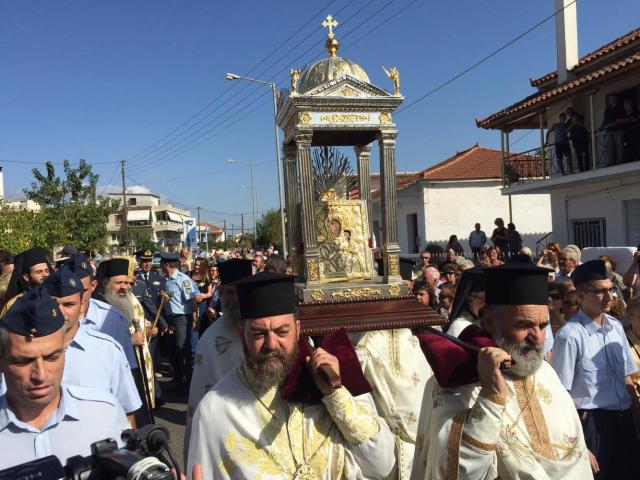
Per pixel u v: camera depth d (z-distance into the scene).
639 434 3.70
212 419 2.25
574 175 13.52
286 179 4.30
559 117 14.50
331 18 4.04
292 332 2.22
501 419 2.07
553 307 4.71
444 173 22.23
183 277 8.10
